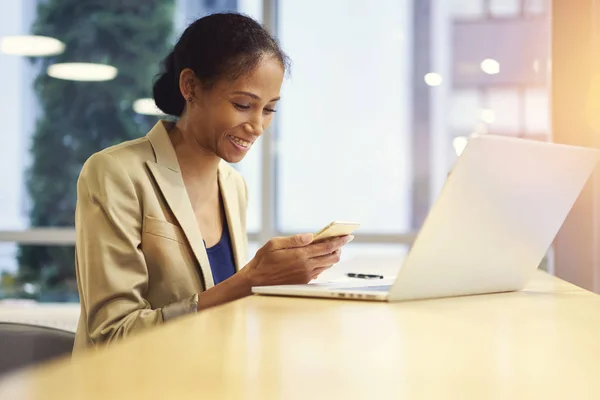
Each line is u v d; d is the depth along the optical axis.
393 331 0.85
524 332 0.87
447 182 1.12
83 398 0.49
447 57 3.93
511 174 1.24
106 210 1.59
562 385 0.58
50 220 4.08
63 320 3.90
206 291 1.55
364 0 3.96
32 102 4.07
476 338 0.82
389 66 3.96
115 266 1.57
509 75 3.89
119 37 4.05
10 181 4.08
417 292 1.21
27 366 1.51
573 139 3.25
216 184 1.94
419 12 3.94
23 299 4.08
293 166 4.03
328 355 0.69
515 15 3.88
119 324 1.50
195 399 0.50
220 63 1.72
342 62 3.98
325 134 4.00
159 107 1.91
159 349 0.69
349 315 0.99
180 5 4.05
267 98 1.77
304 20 3.99
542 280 1.73
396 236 3.97
